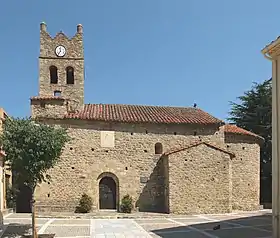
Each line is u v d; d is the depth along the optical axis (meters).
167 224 20.92
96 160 27.03
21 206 26.69
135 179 27.33
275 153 12.72
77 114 27.53
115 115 28.36
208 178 26.88
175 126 28.48
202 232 18.05
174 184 26.27
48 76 29.19
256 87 41.66
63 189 26.42
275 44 12.38
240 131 30.53
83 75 29.78
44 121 26.45
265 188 36.97
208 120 29.17
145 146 27.83
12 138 16.30
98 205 26.73
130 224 20.81
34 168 16.34
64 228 19.03
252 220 22.70
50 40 29.61
